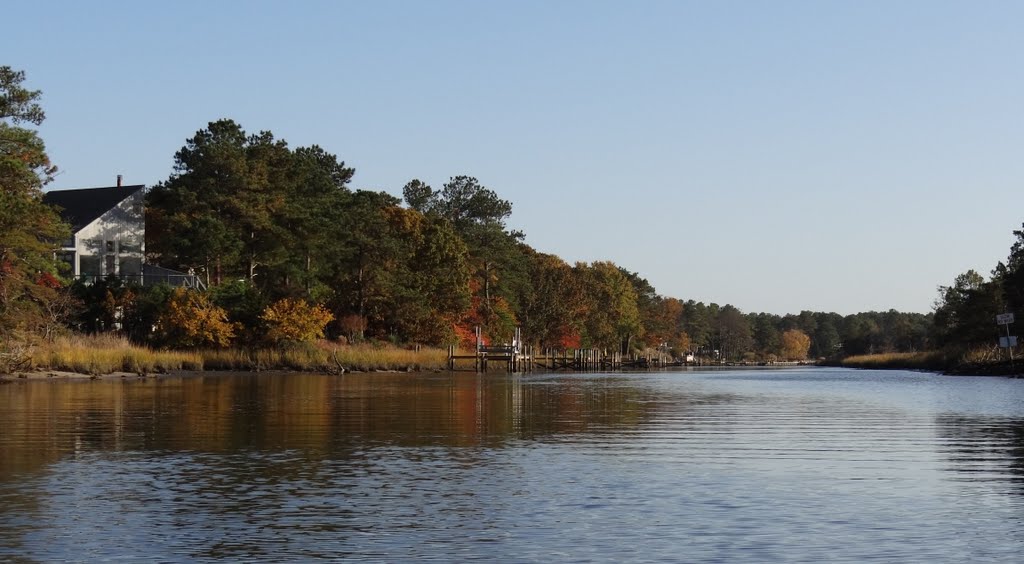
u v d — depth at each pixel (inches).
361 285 3907.5
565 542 493.0
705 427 1092.5
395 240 4001.0
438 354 3905.0
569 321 5812.0
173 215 3644.2
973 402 1577.3
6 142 2591.0
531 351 4335.6
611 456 815.1
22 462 760.3
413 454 822.5
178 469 727.7
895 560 458.0
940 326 4621.1
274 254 3705.7
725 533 513.3
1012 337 2950.3
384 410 1328.7
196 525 530.6
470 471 724.0
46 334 2422.5
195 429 1022.4
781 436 987.3
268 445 880.9
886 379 2888.8
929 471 732.0
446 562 453.7
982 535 509.4
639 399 1702.8
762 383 2694.4
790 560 457.7
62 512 563.2
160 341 2908.5
